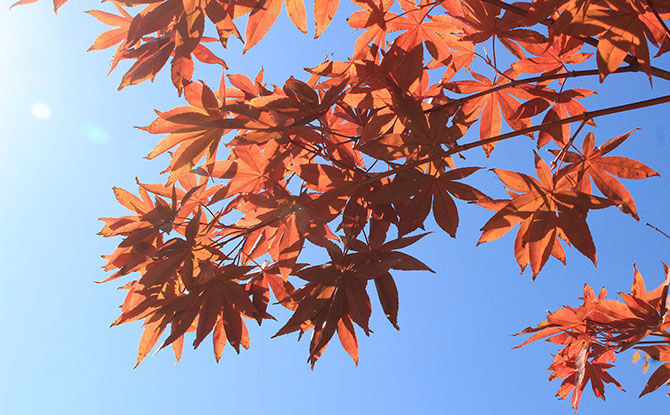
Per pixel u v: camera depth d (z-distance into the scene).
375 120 0.53
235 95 0.58
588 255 0.51
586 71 0.50
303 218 0.54
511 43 0.54
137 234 0.54
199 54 0.51
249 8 0.49
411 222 0.52
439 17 0.53
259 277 0.59
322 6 0.50
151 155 0.52
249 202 0.56
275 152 0.54
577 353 0.61
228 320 0.55
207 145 0.52
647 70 0.45
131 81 0.51
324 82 0.54
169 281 0.55
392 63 0.52
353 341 0.54
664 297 0.53
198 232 0.55
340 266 0.53
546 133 0.58
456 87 0.57
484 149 0.59
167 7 0.48
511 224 0.52
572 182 0.50
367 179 0.52
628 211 0.52
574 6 0.45
